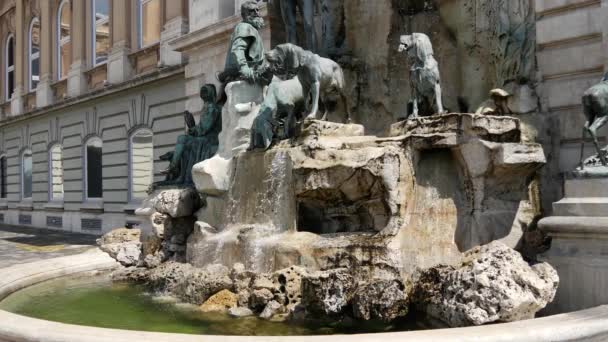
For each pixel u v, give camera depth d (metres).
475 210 7.64
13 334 5.19
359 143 8.51
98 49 28.86
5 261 17.11
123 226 24.80
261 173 9.54
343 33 13.68
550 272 6.11
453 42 11.85
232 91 11.56
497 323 5.54
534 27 9.94
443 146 7.82
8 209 36.53
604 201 6.44
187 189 11.41
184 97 21.34
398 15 12.70
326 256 7.83
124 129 24.88
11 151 36.22
